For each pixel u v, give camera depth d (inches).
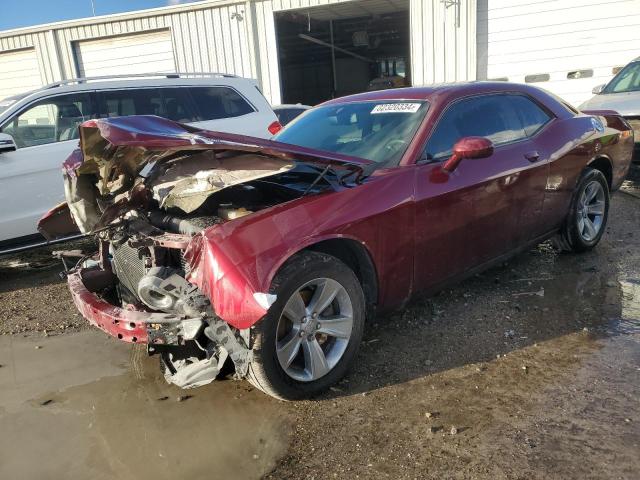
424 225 132.8
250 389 124.8
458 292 171.9
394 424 108.9
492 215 151.4
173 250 119.0
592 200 200.2
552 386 118.7
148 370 137.5
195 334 105.8
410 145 137.5
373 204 122.6
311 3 522.9
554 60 476.7
